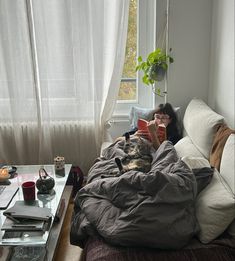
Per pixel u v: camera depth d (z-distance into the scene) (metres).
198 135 2.08
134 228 1.36
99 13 2.67
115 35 2.71
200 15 2.69
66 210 2.32
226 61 2.35
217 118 1.97
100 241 1.47
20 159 3.03
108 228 1.42
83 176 2.94
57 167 2.24
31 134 2.99
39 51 2.75
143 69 2.75
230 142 1.63
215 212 1.39
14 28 2.71
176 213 1.39
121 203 1.49
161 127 2.43
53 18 2.71
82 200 1.71
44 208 1.73
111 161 2.21
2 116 2.95
